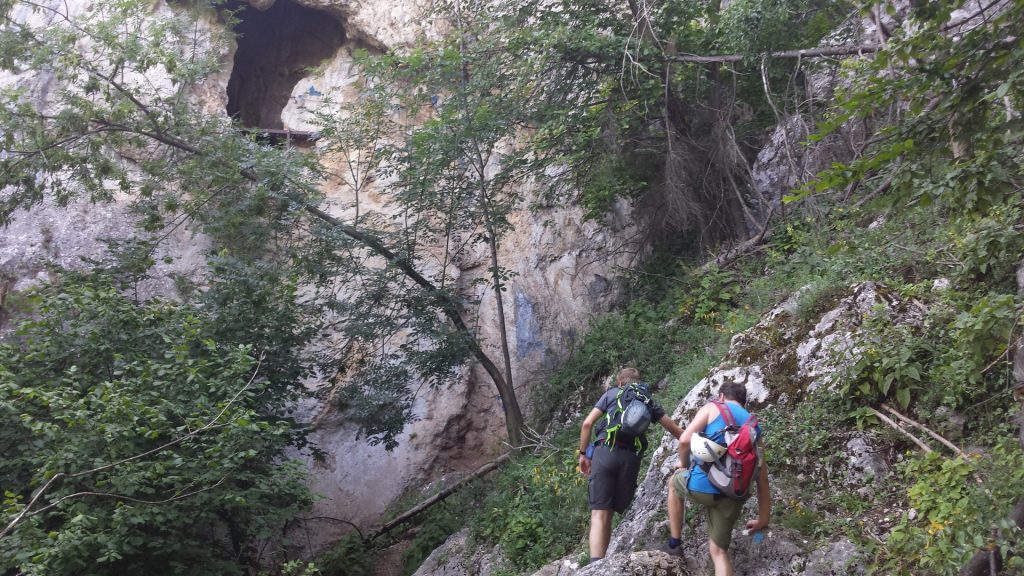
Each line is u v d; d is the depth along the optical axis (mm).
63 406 6477
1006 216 5266
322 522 12594
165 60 10414
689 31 10977
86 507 6344
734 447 4473
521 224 14375
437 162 10117
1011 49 4094
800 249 8992
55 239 13297
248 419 6926
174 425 7398
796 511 5070
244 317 9031
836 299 6570
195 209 10273
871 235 7391
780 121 10180
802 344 6336
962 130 4258
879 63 4547
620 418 5332
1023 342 4883
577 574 4867
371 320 10305
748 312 8797
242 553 8906
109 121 10008
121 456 6797
